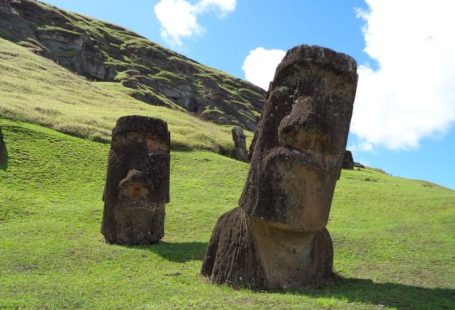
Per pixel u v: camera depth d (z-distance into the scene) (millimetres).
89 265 10688
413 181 35500
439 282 9445
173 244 13234
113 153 13461
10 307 7410
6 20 58594
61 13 72812
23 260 10797
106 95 44438
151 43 85250
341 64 8547
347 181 27656
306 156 8250
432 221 16047
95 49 68500
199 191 21922
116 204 13047
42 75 42250
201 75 83375
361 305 7168
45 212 16578
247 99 84750
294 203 8273
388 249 12336
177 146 30266
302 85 8609
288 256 8711
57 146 24812
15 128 25016
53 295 8148
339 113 8562
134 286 8789
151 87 67750
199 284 8961
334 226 15938
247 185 8867
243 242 8883
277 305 7164
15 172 20500
